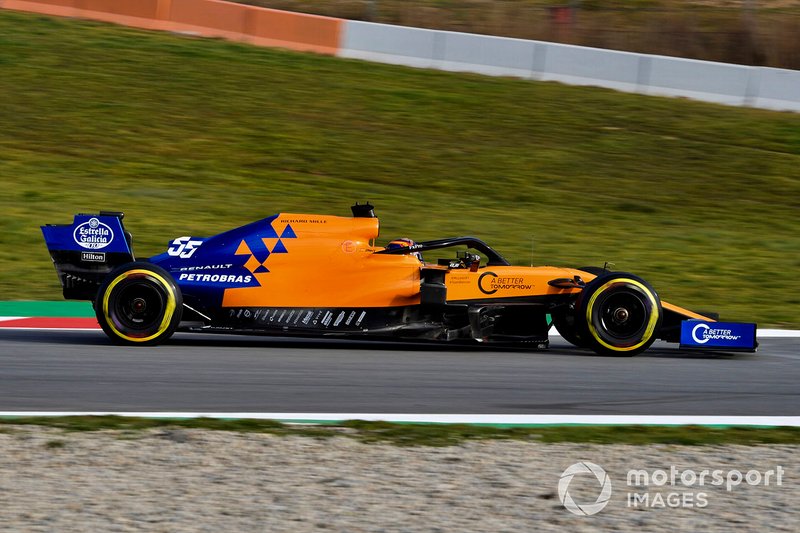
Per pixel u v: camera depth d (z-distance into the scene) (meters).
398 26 77.56
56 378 22.98
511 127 64.12
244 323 26.88
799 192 56.97
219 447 18.30
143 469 17.08
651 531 15.05
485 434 19.56
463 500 16.06
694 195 56.00
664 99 70.25
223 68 71.19
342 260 27.22
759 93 69.44
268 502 15.72
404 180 55.78
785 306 37.84
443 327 27.20
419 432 19.53
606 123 65.25
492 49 74.00
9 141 57.38
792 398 23.33
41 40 73.38
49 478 16.52
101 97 64.56
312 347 28.17
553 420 20.66
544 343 27.53
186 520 14.91
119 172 54.38
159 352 26.17
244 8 78.19
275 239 27.42
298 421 20.05
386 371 24.89
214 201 50.44
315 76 71.19
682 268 43.47
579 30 80.94
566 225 49.97
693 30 80.56
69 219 46.28
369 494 16.19
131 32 77.69
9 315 32.59
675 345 30.72
